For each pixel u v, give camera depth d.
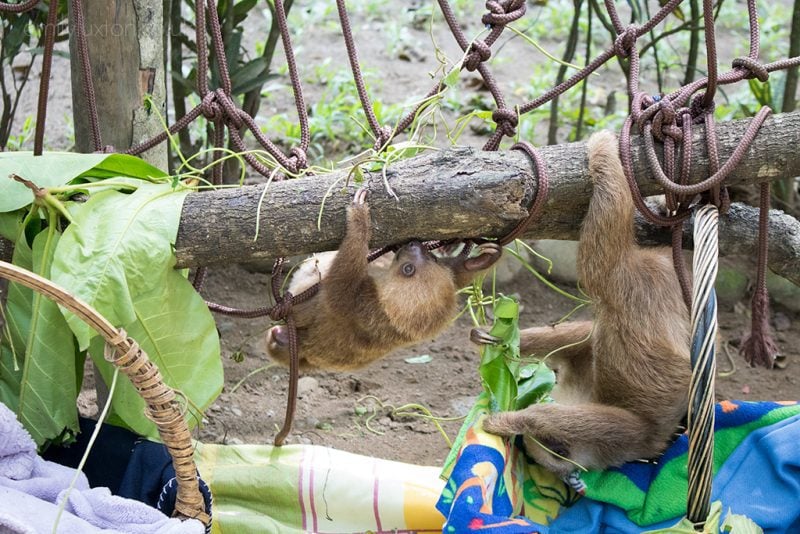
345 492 3.93
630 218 3.76
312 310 3.97
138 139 4.30
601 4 8.90
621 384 4.11
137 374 3.07
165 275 3.51
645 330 4.02
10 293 3.68
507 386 4.01
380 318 3.76
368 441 4.96
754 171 3.66
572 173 3.69
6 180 3.49
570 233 3.97
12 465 3.37
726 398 5.43
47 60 3.86
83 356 3.87
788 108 6.46
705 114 3.70
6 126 5.88
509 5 3.89
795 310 6.23
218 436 4.91
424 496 3.92
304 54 8.70
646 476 3.97
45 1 5.32
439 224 3.54
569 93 8.14
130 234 3.43
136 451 3.73
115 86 4.19
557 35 9.23
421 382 5.51
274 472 3.98
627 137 3.63
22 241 3.60
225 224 3.56
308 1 9.73
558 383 4.75
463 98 8.10
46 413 3.62
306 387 5.37
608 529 3.87
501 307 3.88
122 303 3.36
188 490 3.29
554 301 6.28
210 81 5.68
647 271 4.05
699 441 3.18
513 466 3.92
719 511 3.30
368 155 3.84
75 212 3.49
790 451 3.79
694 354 3.20
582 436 3.94
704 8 3.52
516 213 3.45
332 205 3.54
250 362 5.53
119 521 3.24
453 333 6.01
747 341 4.03
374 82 8.17
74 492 3.26
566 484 4.04
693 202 3.79
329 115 7.47
